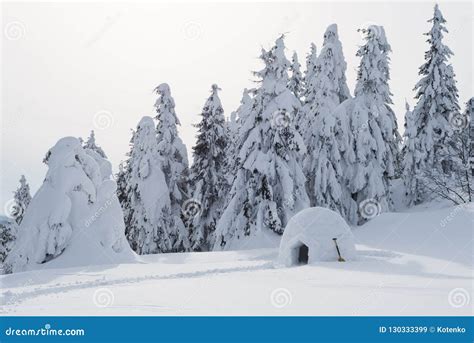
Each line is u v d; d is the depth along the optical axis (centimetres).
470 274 1259
